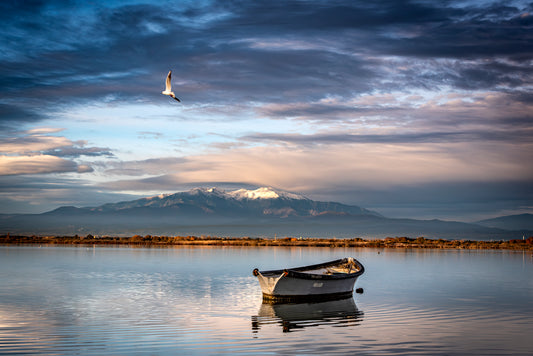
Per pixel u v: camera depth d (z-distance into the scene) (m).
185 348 26.70
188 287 51.25
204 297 44.28
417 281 59.00
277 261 95.69
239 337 29.17
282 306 39.62
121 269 73.69
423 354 25.77
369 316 35.66
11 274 64.88
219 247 184.00
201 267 78.25
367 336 29.47
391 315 36.06
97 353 25.70
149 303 40.91
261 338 28.91
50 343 27.58
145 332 30.36
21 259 96.62
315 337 29.16
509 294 47.19
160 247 178.62
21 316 35.03
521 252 157.25
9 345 27.12
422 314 36.50
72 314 35.81
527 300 43.38
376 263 94.00
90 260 94.56
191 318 34.50
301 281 40.47
